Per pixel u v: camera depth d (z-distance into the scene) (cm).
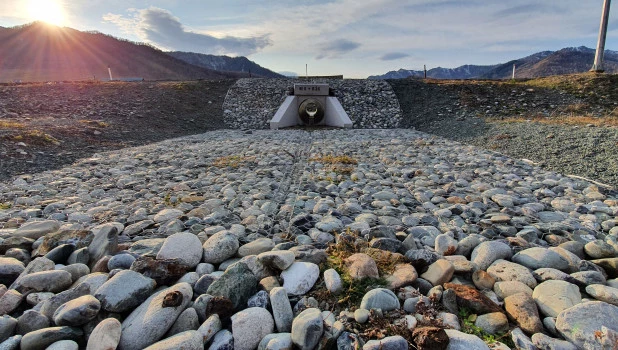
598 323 236
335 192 617
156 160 901
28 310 260
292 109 1919
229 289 278
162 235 423
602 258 353
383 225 440
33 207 532
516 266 323
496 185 642
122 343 236
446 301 277
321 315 255
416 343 233
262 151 1043
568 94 1800
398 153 980
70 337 237
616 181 636
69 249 358
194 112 1862
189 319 256
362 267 313
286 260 314
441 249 371
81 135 1137
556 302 268
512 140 1053
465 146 1074
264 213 509
